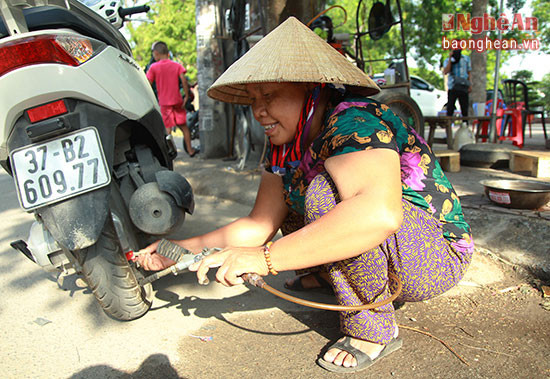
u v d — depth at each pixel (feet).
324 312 6.56
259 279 4.27
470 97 38.96
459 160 15.26
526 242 7.73
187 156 21.16
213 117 18.88
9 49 5.14
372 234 4.06
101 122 5.85
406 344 5.61
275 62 4.52
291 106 4.92
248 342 5.81
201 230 10.63
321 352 5.54
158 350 5.65
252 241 6.08
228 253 4.51
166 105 20.01
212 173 15.58
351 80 4.52
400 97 16.60
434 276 5.01
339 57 4.77
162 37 75.41
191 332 6.08
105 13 8.99
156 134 7.22
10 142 5.45
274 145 5.63
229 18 16.52
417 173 5.10
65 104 5.46
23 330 6.23
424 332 5.90
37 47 5.25
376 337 5.14
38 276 8.12
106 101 5.90
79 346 5.80
